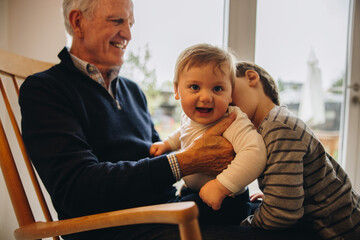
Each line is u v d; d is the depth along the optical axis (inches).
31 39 45.6
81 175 26.3
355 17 55.8
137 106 42.0
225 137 28.3
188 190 33.6
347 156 57.8
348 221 27.0
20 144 33.1
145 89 52.4
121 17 34.4
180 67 28.0
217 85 27.1
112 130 34.4
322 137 58.1
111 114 35.0
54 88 31.1
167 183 26.9
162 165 26.8
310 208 27.4
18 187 28.5
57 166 26.7
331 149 58.6
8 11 44.7
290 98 56.2
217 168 27.8
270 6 53.6
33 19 45.5
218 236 25.8
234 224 30.8
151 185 26.4
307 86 56.5
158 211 20.4
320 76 56.7
